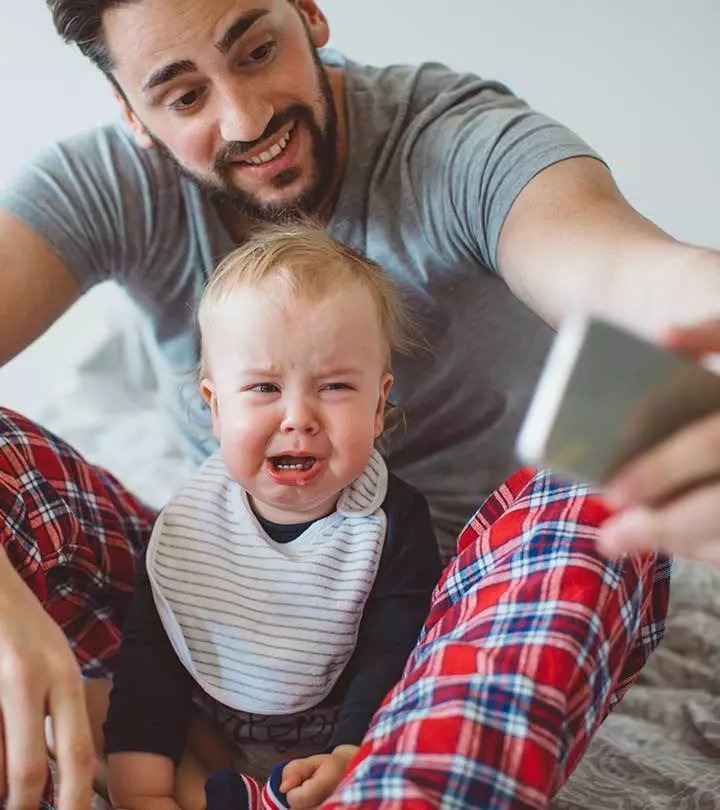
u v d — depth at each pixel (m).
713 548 0.63
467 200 1.12
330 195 1.21
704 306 0.78
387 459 1.29
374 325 1.02
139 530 1.18
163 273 1.26
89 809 0.82
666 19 2.14
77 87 2.00
